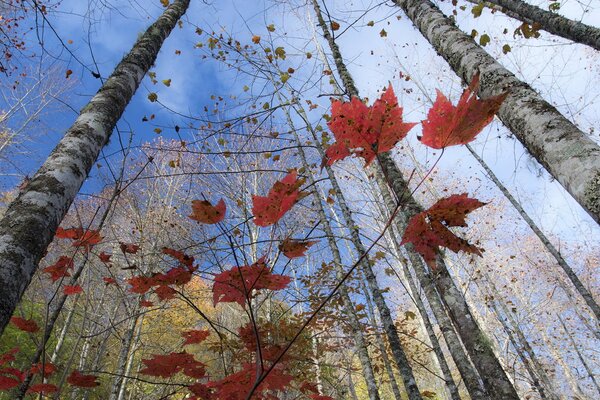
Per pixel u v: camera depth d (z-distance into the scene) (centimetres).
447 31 213
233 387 125
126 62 231
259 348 91
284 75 410
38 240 119
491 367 235
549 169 125
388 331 305
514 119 146
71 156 152
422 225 88
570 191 113
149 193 680
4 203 697
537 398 1001
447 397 1104
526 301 1177
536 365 800
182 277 123
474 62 178
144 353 642
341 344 578
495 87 160
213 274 110
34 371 185
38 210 125
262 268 107
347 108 94
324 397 200
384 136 94
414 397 266
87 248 213
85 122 174
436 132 87
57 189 136
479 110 83
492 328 1033
